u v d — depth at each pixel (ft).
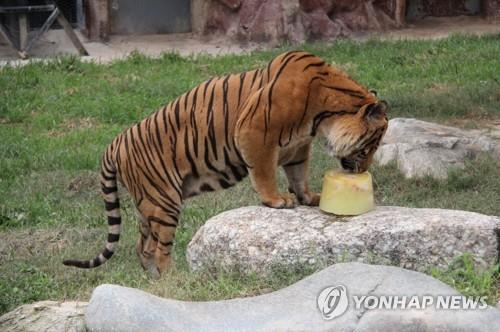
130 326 28.84
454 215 33.83
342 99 35.32
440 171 50.83
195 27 97.40
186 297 32.91
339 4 95.81
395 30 99.81
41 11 86.74
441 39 91.91
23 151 60.13
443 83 75.31
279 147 35.76
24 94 73.05
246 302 30.45
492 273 32.32
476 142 54.03
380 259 32.81
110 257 40.04
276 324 28.73
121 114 68.28
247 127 35.60
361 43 90.63
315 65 35.60
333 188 34.68
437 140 53.52
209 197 49.70
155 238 39.19
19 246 44.86
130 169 38.96
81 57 88.07
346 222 33.94
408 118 60.39
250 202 48.44
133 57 85.46
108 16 94.99
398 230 32.91
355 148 35.19
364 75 78.23
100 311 29.40
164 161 38.11
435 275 31.94
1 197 52.03
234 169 37.70
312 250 33.27
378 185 50.24
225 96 36.94
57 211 49.88
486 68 78.13
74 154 59.06
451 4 106.63
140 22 97.40
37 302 35.32
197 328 29.01
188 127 37.52
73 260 39.93
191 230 44.32
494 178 49.70
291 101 35.17
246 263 33.96
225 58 85.30
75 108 69.87
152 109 69.56
